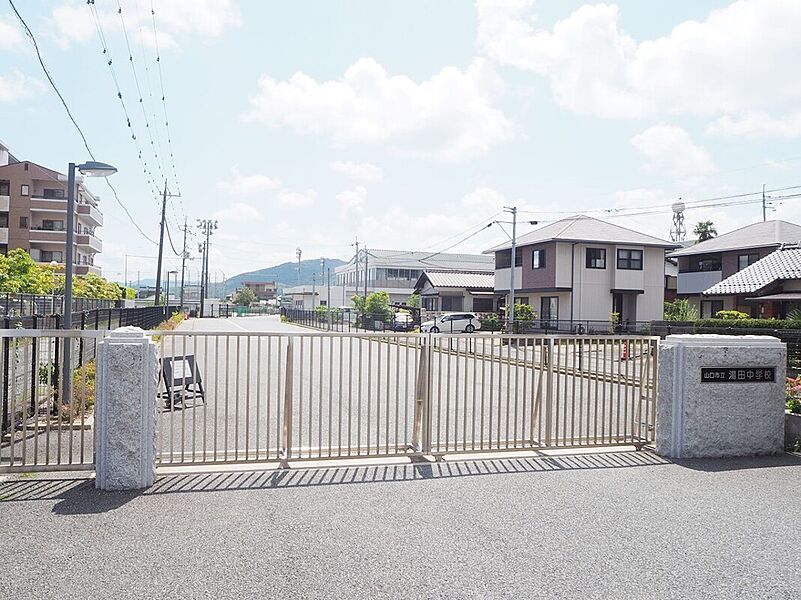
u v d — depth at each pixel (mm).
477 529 4363
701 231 50406
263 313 99875
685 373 6594
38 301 18547
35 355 6121
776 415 6859
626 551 4023
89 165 9133
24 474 5570
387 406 6246
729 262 33656
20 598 3246
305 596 3320
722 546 4137
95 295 34094
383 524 4426
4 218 48344
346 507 4793
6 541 3998
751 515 4762
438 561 3801
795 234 32438
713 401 6645
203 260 75562
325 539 4117
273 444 7129
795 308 24469
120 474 5148
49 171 49594
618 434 7023
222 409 9453
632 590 3479
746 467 6242
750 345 6781
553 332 33812
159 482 5391
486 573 3648
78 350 11078
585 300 34094
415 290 55750
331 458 6105
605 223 37469
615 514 4738
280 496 5047
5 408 7074
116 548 3906
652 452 6918
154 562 3707
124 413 5145
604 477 5801
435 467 6105
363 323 43625
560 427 8820
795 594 3467
